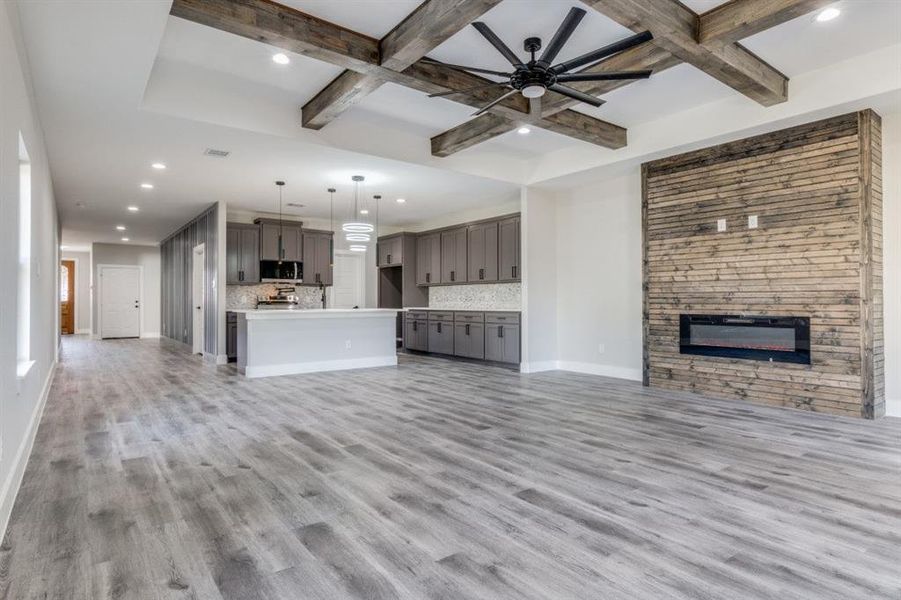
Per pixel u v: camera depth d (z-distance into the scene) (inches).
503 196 292.2
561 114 193.3
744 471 116.0
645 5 118.2
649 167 224.1
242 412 174.6
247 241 322.7
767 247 186.2
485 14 128.4
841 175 168.4
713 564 76.3
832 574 73.5
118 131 175.2
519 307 310.2
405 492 104.0
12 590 68.6
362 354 288.4
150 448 132.6
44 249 183.3
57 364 293.4
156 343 430.3
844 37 144.0
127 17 107.5
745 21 123.6
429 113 195.6
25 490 103.5
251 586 70.3
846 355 167.6
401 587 70.2
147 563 76.0
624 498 101.0
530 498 101.0
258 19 121.3
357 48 135.9
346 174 237.0
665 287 218.8
